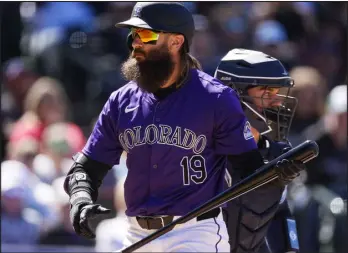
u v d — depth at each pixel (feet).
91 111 113.60
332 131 93.97
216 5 124.88
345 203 84.69
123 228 81.82
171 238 46.91
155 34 46.96
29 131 97.35
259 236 53.47
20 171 87.92
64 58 116.26
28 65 116.47
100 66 116.06
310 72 105.91
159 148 46.96
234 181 51.49
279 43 120.06
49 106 100.37
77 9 119.24
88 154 49.34
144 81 47.11
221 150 47.34
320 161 89.86
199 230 46.93
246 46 119.96
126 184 48.44
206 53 115.75
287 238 56.34
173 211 46.83
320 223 85.15
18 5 122.42
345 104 94.07
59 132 95.45
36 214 87.20
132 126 47.67
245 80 53.98
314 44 124.98
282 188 53.06
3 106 111.75
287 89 56.49
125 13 119.03
